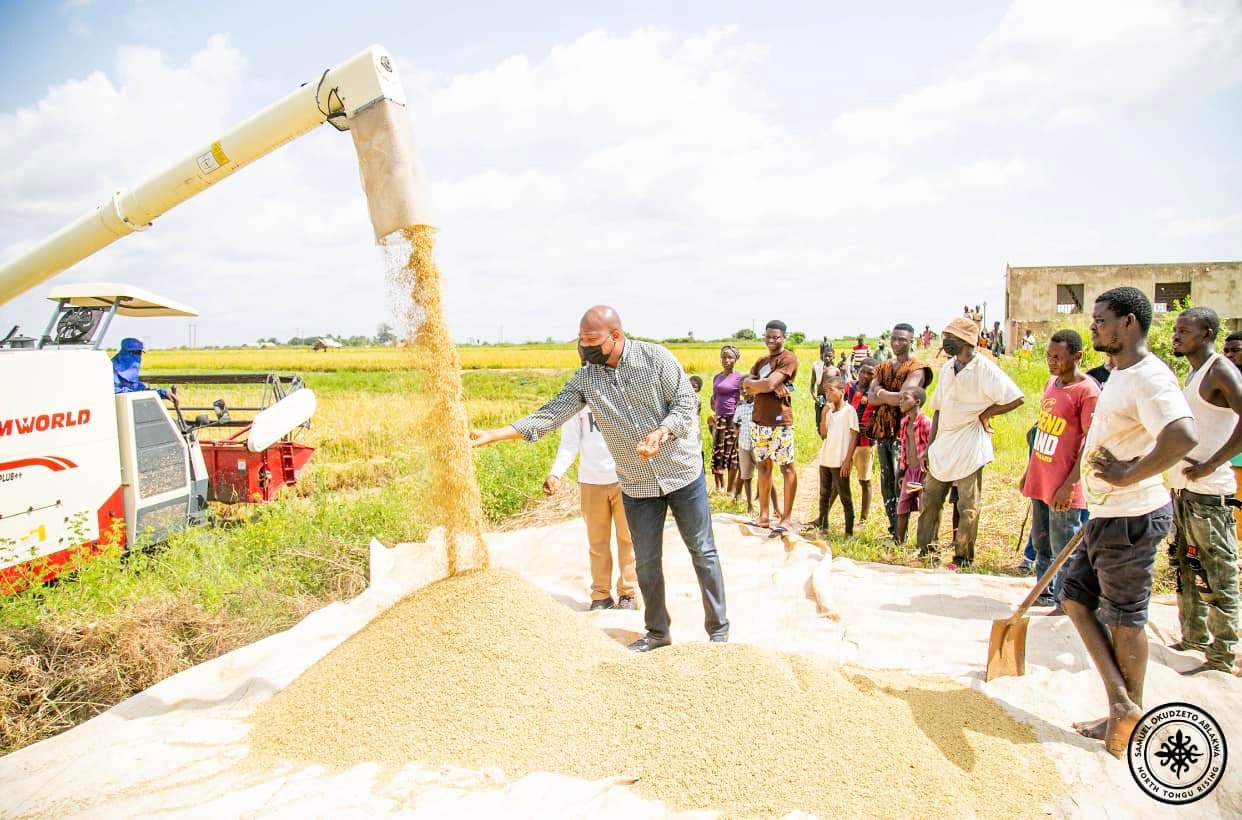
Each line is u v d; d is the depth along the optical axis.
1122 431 3.16
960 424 5.79
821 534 7.11
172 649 4.63
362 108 3.88
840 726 3.04
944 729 3.20
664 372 4.13
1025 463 10.23
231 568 6.24
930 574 5.60
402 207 3.91
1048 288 33.06
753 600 5.10
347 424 16.72
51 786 3.02
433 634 3.61
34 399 5.65
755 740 2.98
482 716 3.25
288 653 4.36
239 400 20.05
